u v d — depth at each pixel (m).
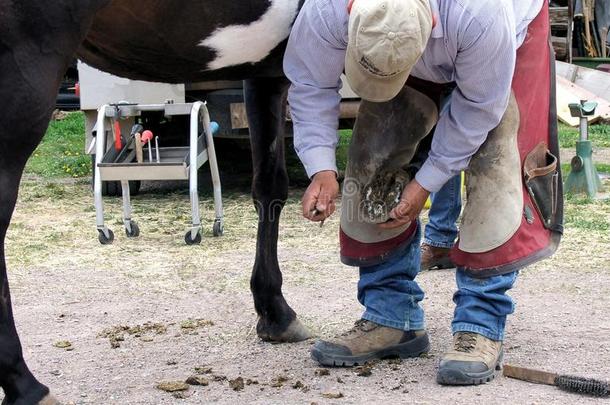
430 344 4.00
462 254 3.48
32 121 2.73
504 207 3.39
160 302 4.82
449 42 3.07
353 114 7.54
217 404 3.26
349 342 3.68
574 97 13.41
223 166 9.97
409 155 3.58
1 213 2.72
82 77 7.86
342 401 3.26
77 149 11.55
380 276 3.71
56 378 3.57
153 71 3.40
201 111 6.56
